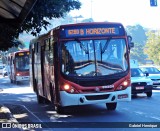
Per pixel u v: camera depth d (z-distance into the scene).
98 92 13.81
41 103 20.23
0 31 17.38
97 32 14.22
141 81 21.92
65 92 13.77
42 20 18.91
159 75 28.92
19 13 14.83
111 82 13.97
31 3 11.66
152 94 24.05
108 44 14.23
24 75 39.44
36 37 19.58
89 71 13.91
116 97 14.01
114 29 14.38
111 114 14.70
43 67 17.53
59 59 14.01
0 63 82.56
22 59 39.72
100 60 14.05
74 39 14.09
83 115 14.70
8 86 37.94
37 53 19.23
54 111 16.56
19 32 19.00
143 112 15.11
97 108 16.77
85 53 14.04
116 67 14.13
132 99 20.80
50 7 18.34
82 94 13.74
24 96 25.94
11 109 17.75
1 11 15.44
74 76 13.80
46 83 16.81
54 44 14.37
